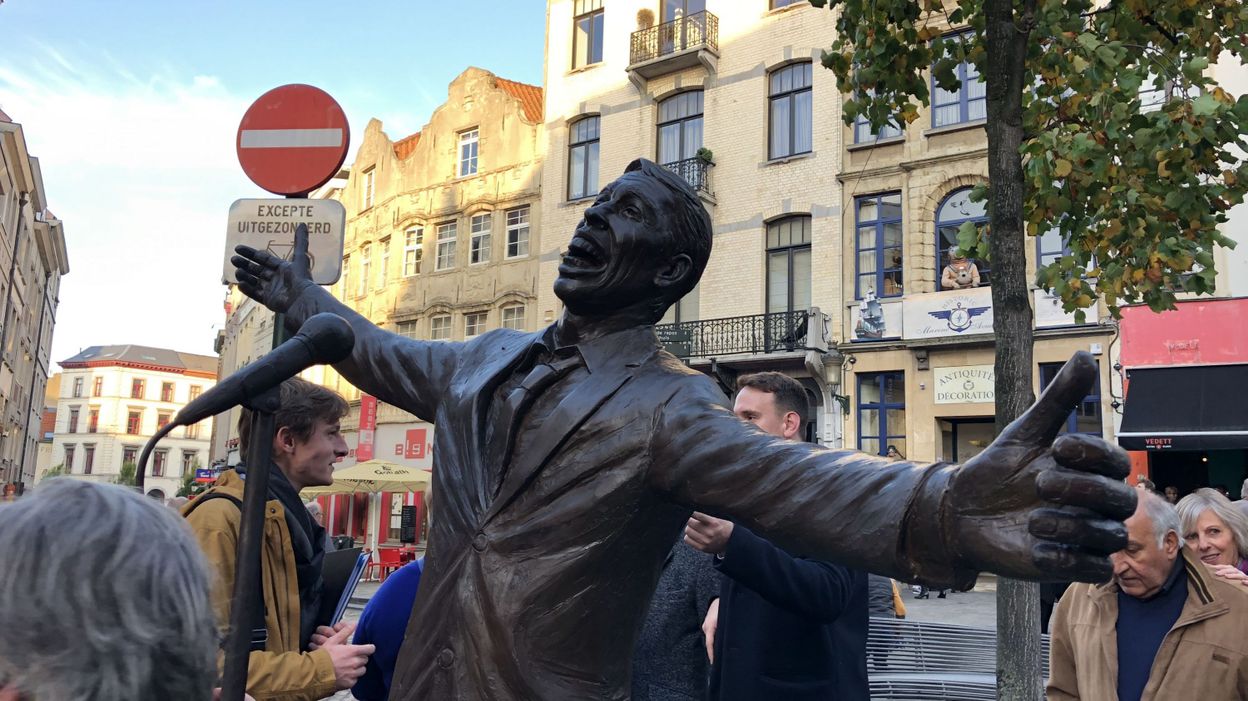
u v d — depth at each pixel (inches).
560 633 61.5
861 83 195.2
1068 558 41.5
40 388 2166.6
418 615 67.6
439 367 79.0
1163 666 116.0
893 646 190.9
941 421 678.5
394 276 1041.5
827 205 724.7
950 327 661.3
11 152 1270.9
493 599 62.4
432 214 1004.6
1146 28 175.3
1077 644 126.2
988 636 188.7
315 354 62.6
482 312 952.3
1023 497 43.8
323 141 159.8
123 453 3801.7
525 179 921.5
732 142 776.3
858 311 699.4
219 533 89.4
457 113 997.8
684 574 118.7
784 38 759.7
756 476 55.9
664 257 68.8
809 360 692.7
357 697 108.7
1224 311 564.7
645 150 827.4
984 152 664.4
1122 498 40.8
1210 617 115.0
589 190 870.4
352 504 1027.9
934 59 192.2
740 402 125.9
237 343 1702.8
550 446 63.8
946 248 679.1
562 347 70.7
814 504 52.7
